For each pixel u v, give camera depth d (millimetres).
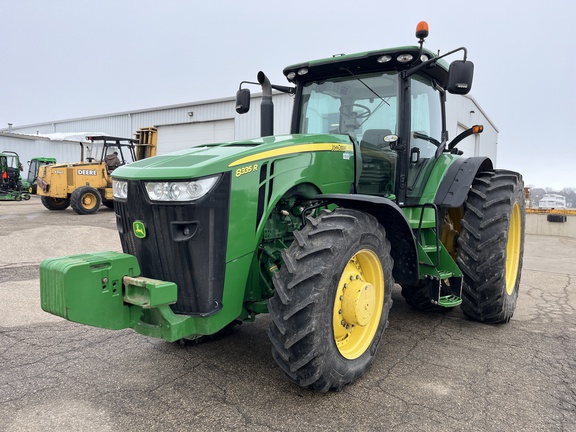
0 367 2844
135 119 20734
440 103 4090
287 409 2316
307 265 2328
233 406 2344
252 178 2488
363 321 2564
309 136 2949
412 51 3143
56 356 3021
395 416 2258
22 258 6699
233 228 2408
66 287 2002
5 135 23984
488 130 21438
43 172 13438
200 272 2332
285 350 2316
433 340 3406
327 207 3039
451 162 3969
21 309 4125
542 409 2342
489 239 3576
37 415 2254
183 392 2498
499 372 2807
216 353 3070
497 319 3740
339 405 2363
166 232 2352
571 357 3070
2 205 16109
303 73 3637
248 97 3688
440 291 3451
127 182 2479
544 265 7426
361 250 2566
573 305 4582
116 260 2197
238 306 2516
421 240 3461
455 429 2146
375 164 3422
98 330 3564
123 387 2561
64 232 8344
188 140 18344
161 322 2275
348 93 3576
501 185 3715
